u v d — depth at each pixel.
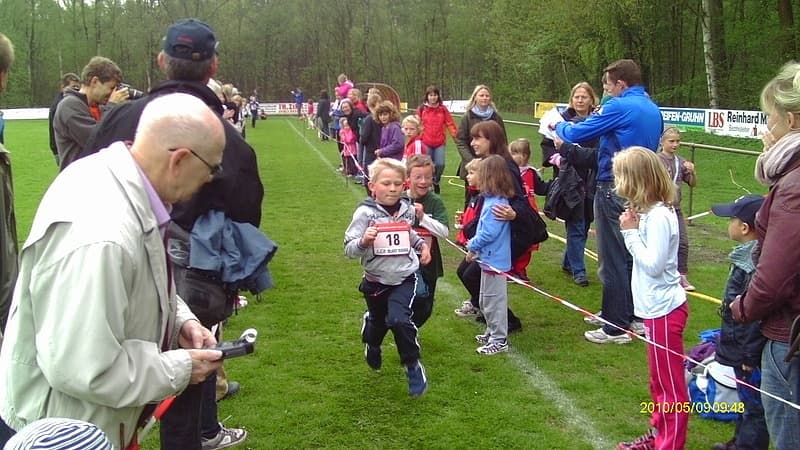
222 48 62.09
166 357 2.12
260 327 5.86
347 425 4.13
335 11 59.06
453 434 4.00
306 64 64.31
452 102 37.19
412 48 56.56
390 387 4.66
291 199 12.43
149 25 56.16
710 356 4.29
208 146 2.12
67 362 1.87
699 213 11.12
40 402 2.03
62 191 2.01
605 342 5.45
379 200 4.49
